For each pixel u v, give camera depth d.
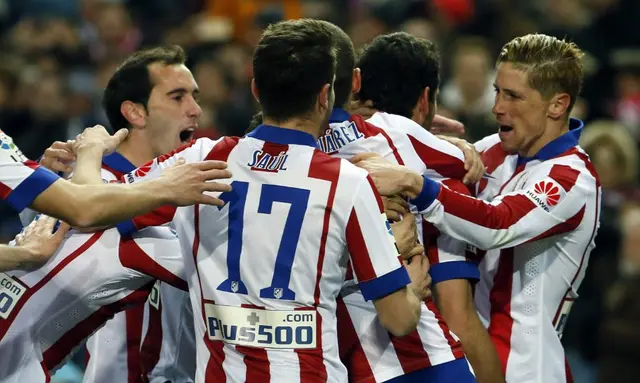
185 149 13.79
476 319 14.77
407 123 14.67
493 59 39.25
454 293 14.70
